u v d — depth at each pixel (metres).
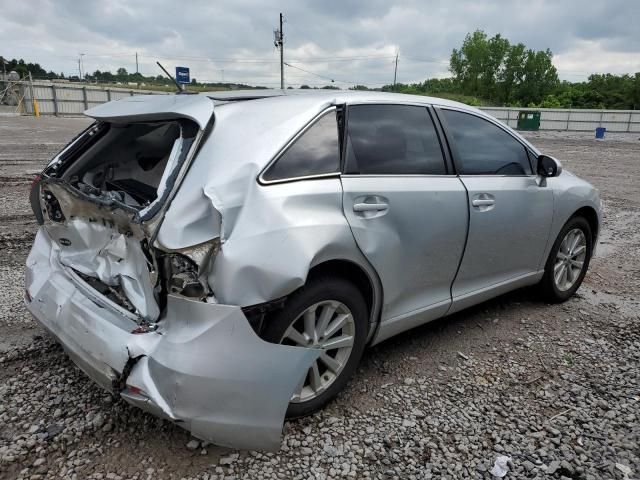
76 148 3.21
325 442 2.65
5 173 10.45
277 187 2.49
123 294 2.51
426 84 91.81
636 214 8.98
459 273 3.51
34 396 2.91
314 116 2.79
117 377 2.29
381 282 2.95
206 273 2.25
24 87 38.81
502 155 3.86
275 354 2.32
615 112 45.47
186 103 2.65
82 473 2.37
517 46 83.69
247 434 2.31
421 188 3.12
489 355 3.64
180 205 2.27
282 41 44.97
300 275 2.39
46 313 2.80
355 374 3.30
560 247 4.46
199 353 2.19
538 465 2.58
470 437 2.76
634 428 2.88
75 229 2.90
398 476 2.46
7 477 2.33
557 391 3.23
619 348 3.83
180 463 2.45
